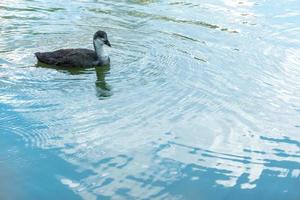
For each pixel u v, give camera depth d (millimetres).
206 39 17656
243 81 14688
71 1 20938
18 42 16672
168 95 13594
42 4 20375
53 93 13500
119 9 20328
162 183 10148
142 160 10805
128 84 14180
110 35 17578
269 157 11172
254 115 12867
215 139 11711
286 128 12344
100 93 13586
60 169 10438
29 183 10047
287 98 13820
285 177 10547
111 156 10883
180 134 11828
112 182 10094
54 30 17859
